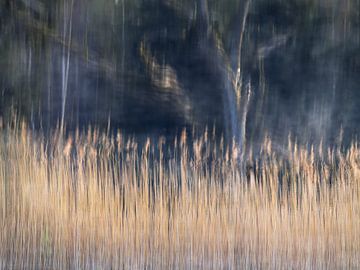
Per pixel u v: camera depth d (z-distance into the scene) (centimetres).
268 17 4812
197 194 3938
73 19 4525
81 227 3897
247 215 3906
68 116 4800
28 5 4509
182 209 3906
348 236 3928
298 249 3903
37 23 4512
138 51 4694
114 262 3878
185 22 4694
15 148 4025
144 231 3888
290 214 3934
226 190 3931
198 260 3878
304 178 4156
